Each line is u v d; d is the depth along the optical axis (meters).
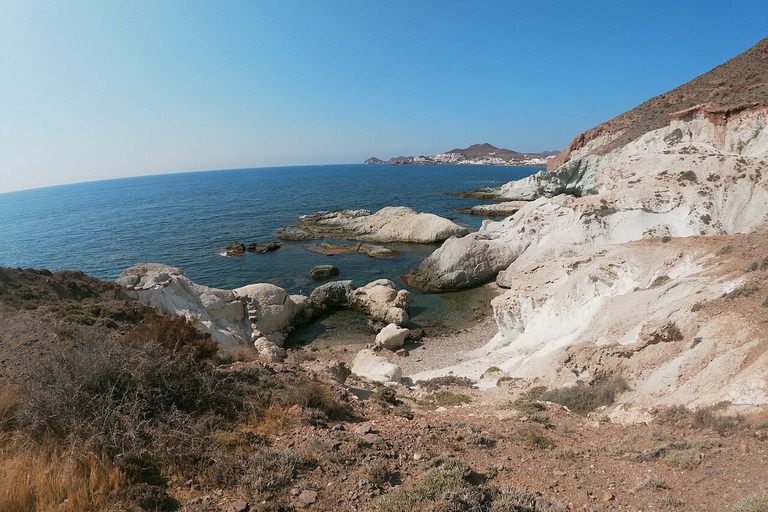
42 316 12.66
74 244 55.81
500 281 33.72
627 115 78.56
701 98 60.09
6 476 4.87
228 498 5.19
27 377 7.49
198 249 50.31
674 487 6.05
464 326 27.16
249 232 60.19
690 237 20.50
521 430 9.09
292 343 25.56
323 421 7.93
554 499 5.80
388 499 5.21
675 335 13.10
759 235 18.25
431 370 20.44
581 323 18.12
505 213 69.44
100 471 5.23
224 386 8.24
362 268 40.62
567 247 31.47
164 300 20.23
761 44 61.69
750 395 8.95
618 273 19.83
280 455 6.18
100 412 6.05
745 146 40.47
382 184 141.62
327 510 5.12
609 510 5.60
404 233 52.41
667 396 11.07
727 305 12.83
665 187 31.31
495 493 5.70
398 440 7.55
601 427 10.05
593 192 71.12
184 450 5.97
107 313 14.46
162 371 7.23
